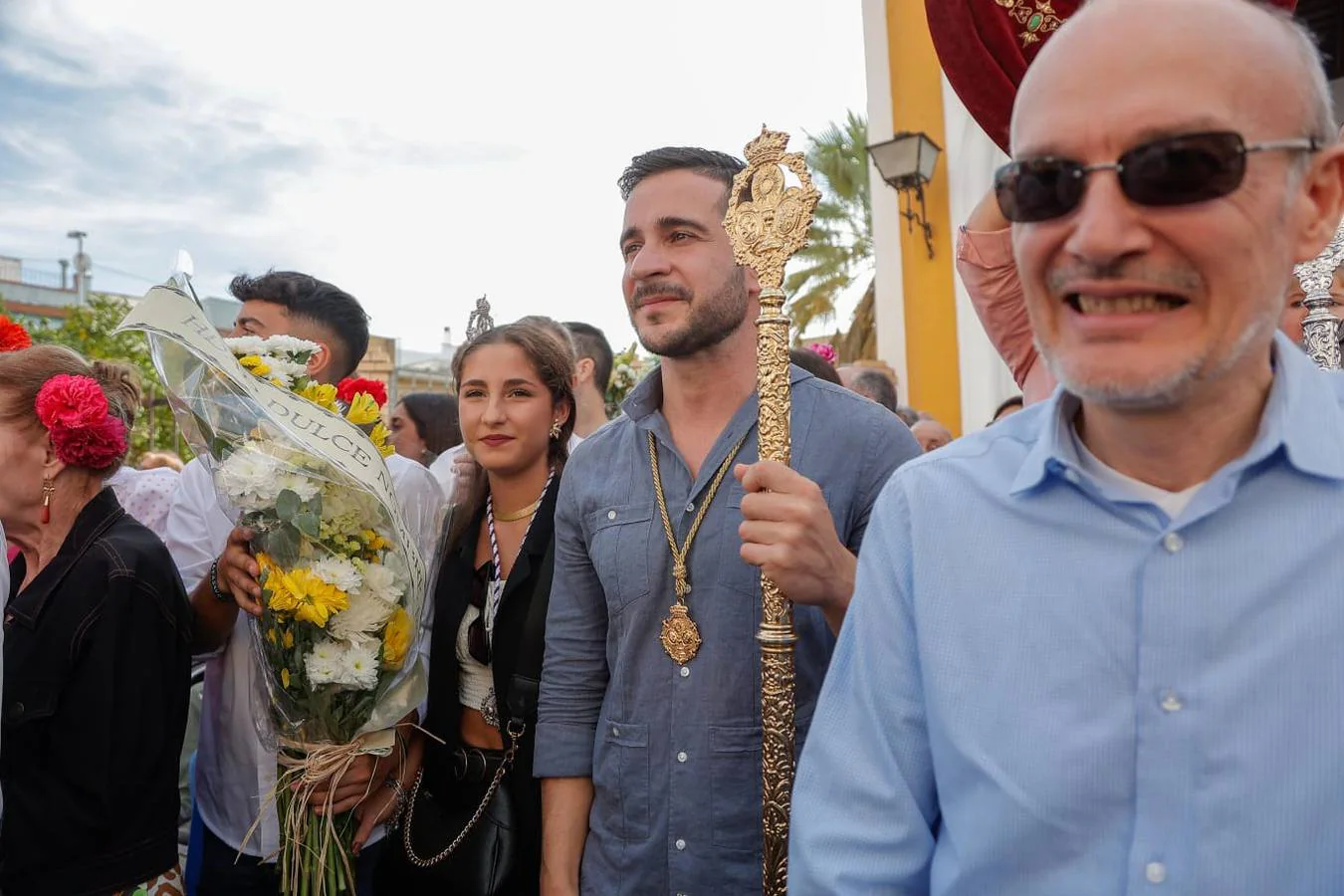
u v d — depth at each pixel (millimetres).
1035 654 911
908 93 6355
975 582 965
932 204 6195
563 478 1924
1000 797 893
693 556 1654
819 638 1631
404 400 4750
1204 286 789
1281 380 887
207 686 2348
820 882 1021
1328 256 1409
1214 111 766
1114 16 819
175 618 1988
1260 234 778
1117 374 809
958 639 961
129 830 1896
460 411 2285
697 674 1621
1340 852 785
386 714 1947
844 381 4164
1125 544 899
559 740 1820
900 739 1026
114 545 1927
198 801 2379
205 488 2475
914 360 6289
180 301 1889
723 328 1668
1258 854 797
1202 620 847
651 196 1683
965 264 1917
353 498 1905
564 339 2375
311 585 1794
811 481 1490
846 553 1425
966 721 934
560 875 1756
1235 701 819
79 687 1834
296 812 1924
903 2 6363
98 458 1938
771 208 1452
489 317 2553
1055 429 951
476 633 2133
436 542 2307
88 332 13305
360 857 2287
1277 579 834
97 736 1833
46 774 1840
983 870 905
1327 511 844
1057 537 937
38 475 1902
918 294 6289
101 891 1854
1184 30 789
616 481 1790
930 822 1026
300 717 1914
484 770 2047
